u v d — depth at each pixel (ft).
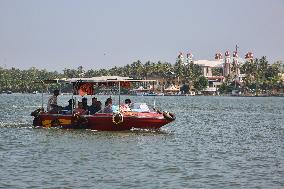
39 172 89.86
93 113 159.12
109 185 80.89
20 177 85.56
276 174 90.79
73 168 93.86
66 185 80.43
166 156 109.81
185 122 223.10
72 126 159.53
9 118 237.25
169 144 130.31
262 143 138.82
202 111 350.23
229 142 140.36
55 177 85.97
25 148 120.06
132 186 80.43
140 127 152.87
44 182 82.17
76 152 113.70
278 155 114.11
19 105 424.46
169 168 95.04
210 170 93.71
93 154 110.93
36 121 169.07
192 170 93.45
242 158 108.78
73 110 160.86
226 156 111.45
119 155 110.01
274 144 136.46
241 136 158.81
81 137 141.38
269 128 194.80
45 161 101.04
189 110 366.22
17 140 135.74
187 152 116.67
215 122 227.20
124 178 85.92
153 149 120.26
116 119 151.33
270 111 362.94
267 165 99.86
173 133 160.04
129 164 98.78
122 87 170.19
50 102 167.22
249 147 128.98
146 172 91.04
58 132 153.79
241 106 472.03
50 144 127.24
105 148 120.37
